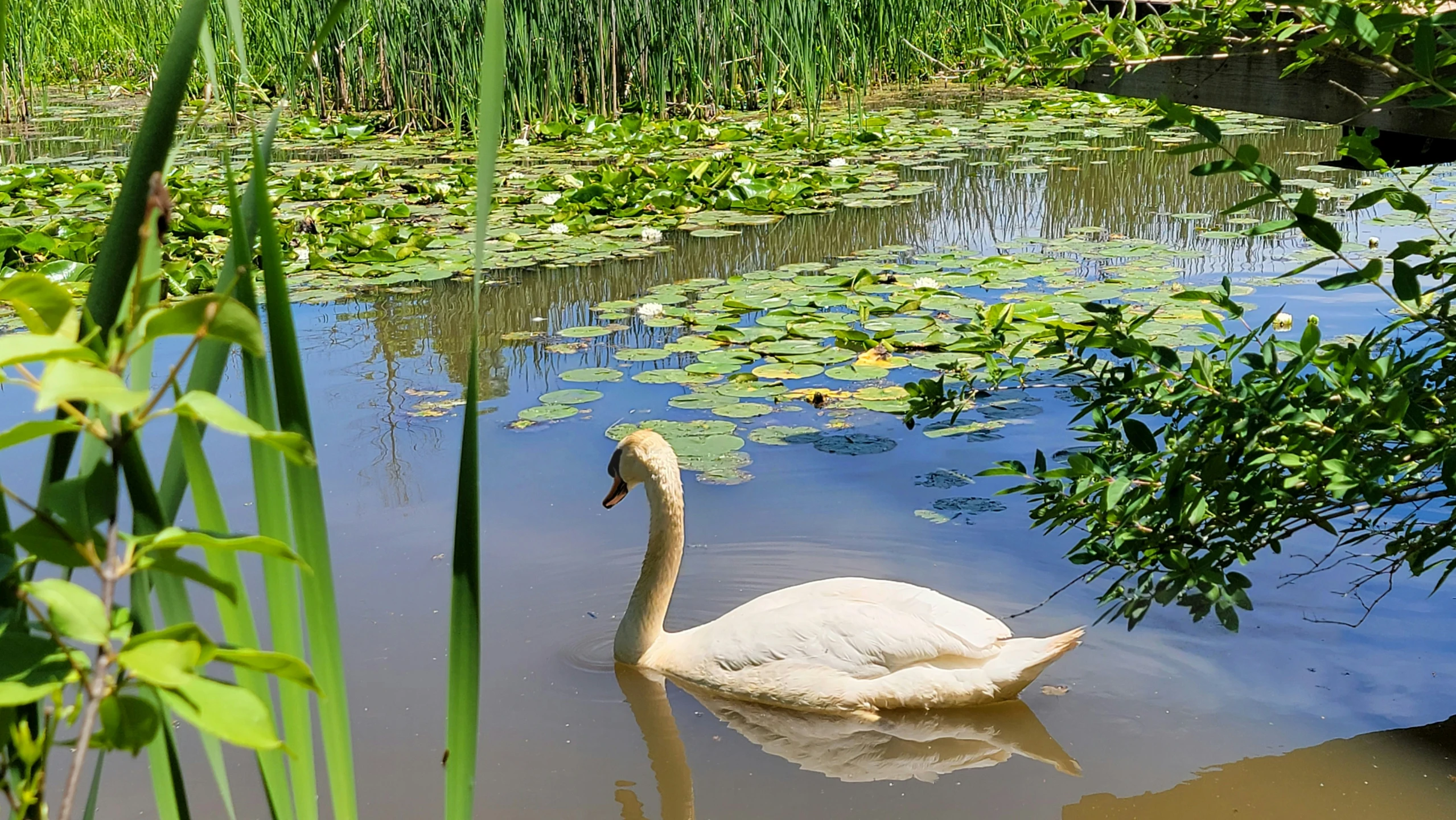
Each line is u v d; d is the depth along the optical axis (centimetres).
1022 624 371
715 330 646
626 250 850
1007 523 432
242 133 1396
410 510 448
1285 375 284
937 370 586
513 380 590
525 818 293
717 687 359
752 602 377
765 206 975
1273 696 329
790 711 351
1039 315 553
